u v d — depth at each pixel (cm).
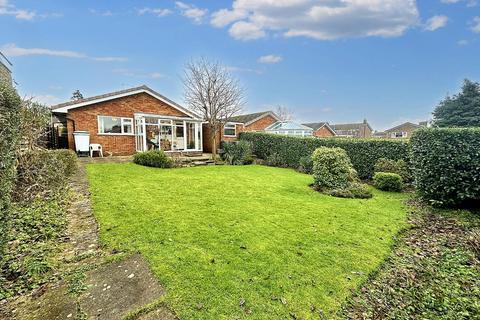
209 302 271
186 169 1223
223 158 1678
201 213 540
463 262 359
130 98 1545
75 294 279
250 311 262
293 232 462
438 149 623
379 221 542
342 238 446
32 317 247
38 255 347
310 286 308
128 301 271
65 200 565
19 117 456
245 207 600
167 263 340
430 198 654
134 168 1082
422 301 280
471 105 2555
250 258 362
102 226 450
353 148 1188
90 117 1410
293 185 905
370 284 324
